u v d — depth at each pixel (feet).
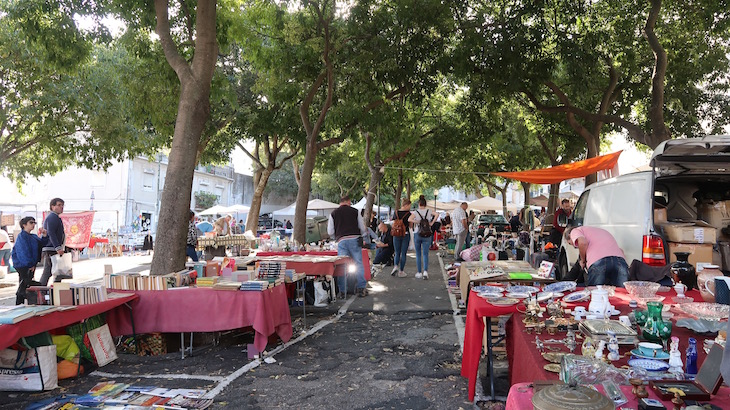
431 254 68.49
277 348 21.03
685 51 50.42
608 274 19.27
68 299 17.53
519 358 11.07
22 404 14.90
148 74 44.96
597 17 51.37
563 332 11.06
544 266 18.33
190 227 38.96
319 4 45.42
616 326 10.07
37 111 56.08
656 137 41.91
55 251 29.81
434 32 48.26
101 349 18.70
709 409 6.27
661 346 9.02
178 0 35.22
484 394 15.25
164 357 19.81
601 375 7.13
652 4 41.81
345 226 33.42
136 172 117.50
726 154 22.08
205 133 65.57
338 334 23.45
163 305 19.71
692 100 56.29
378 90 49.98
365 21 45.37
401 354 19.92
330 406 14.67
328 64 44.01
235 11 40.68
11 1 45.06
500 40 45.42
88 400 14.89
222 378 17.20
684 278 17.29
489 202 107.96
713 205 24.84
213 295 19.51
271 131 62.80
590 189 30.32
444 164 95.61
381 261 51.44
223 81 41.57
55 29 33.63
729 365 5.41
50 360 16.16
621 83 56.18
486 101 54.34
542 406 5.87
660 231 22.36
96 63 59.31
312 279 30.73
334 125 48.98
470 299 15.72
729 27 42.91
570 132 69.87
